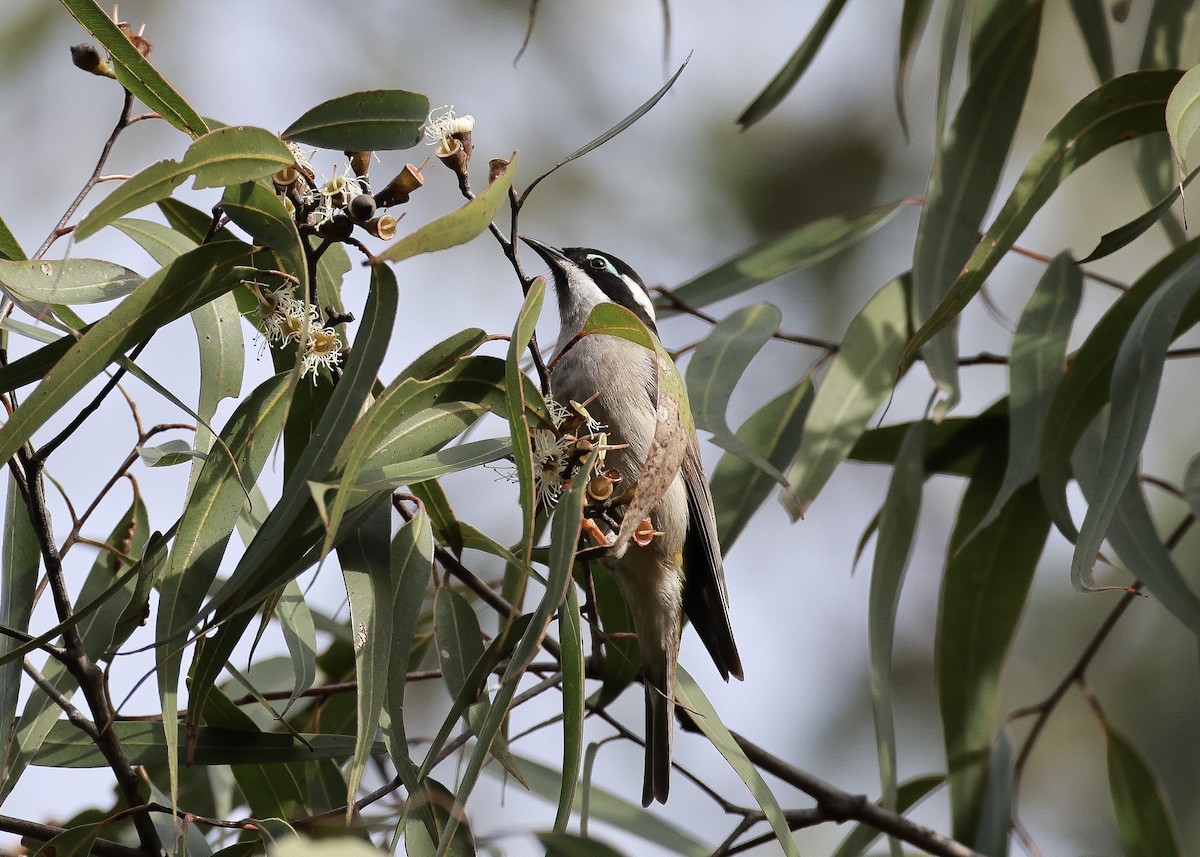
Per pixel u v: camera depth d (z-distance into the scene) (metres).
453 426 5.14
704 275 8.58
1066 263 7.54
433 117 5.29
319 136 4.93
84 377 4.64
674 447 5.04
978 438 8.07
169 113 5.08
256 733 5.77
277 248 4.70
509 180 4.42
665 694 7.03
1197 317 7.24
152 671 4.78
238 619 5.12
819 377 12.06
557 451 5.15
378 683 4.94
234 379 5.62
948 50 7.41
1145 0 11.88
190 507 5.13
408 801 4.77
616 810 7.63
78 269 5.12
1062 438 6.98
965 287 6.17
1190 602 6.52
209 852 5.91
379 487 4.69
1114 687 10.94
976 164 7.64
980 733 7.88
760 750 7.36
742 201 12.73
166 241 5.81
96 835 5.07
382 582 5.19
